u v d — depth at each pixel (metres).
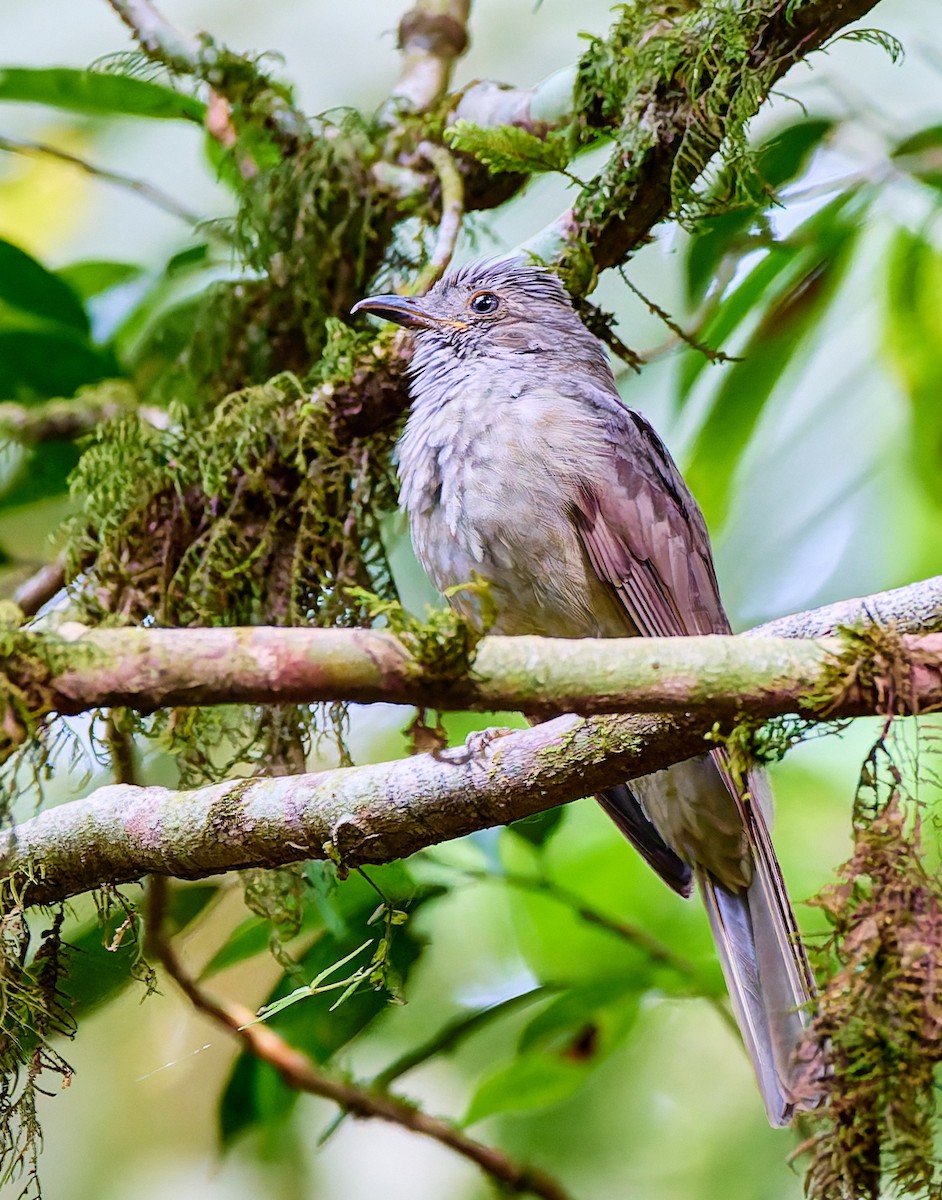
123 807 7.49
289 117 10.50
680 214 9.24
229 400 9.75
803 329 10.95
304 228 10.45
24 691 5.55
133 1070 12.69
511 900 11.41
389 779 7.24
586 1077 10.35
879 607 6.82
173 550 9.67
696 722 6.57
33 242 14.83
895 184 10.69
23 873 7.52
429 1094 12.39
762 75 8.88
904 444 12.27
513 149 9.38
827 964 6.18
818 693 5.70
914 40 12.90
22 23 15.16
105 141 14.95
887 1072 5.85
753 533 12.45
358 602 9.54
